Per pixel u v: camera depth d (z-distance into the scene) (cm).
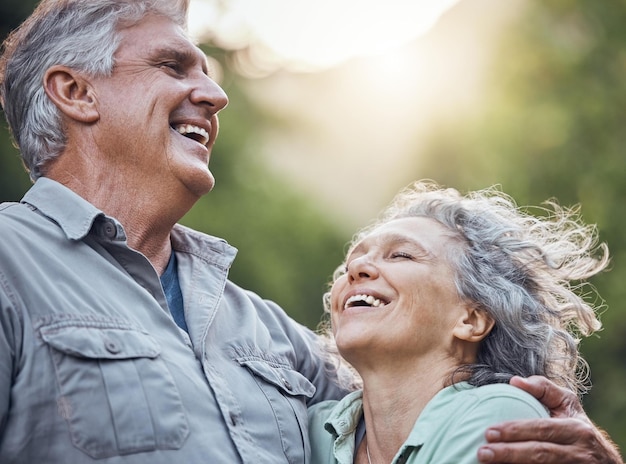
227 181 677
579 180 812
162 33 256
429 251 254
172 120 254
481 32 840
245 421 233
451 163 795
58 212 234
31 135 254
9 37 266
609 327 785
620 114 848
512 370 256
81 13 251
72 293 220
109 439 207
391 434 247
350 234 719
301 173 737
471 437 223
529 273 265
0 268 213
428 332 247
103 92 249
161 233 255
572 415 234
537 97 829
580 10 866
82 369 210
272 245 674
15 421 204
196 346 238
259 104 755
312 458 256
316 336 294
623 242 810
